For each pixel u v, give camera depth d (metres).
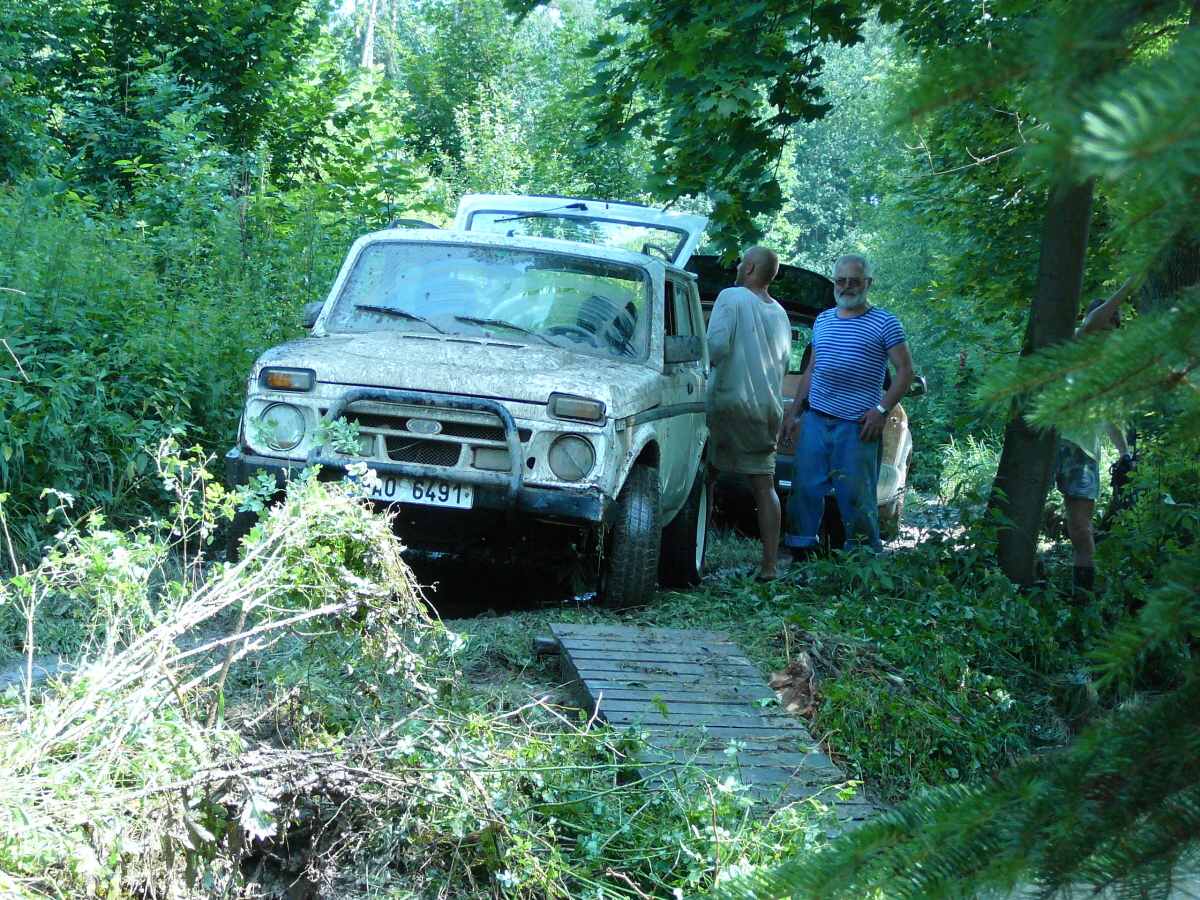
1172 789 1.32
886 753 5.04
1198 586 1.33
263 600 3.64
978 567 7.55
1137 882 1.30
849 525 7.67
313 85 17.08
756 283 8.20
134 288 8.48
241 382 8.45
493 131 25.72
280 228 12.05
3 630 4.95
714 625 6.25
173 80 14.60
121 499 6.86
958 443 19.14
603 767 3.85
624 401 6.43
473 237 7.73
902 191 13.39
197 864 3.12
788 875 1.38
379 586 3.84
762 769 4.22
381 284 7.43
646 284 7.63
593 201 10.16
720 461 8.07
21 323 7.28
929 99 1.09
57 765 2.95
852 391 7.68
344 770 3.36
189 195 11.54
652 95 9.64
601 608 6.60
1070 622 7.08
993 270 12.69
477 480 6.17
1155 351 1.18
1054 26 1.02
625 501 6.62
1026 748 5.53
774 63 8.30
